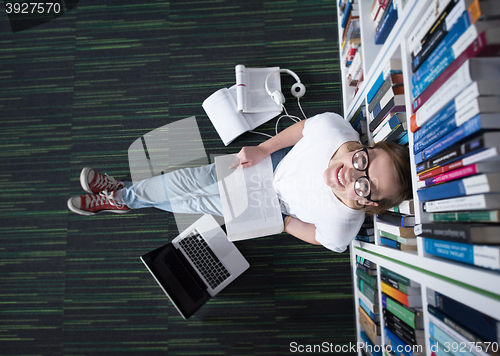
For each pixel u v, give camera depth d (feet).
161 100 4.86
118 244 4.59
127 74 4.90
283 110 4.75
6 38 4.91
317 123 3.37
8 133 4.81
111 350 4.42
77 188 4.70
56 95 4.87
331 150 3.17
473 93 1.67
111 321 4.46
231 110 4.54
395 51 2.68
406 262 2.58
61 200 4.66
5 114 4.84
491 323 1.76
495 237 1.71
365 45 3.49
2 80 4.90
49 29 4.95
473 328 1.89
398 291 2.86
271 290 4.53
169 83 4.89
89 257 4.57
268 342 4.44
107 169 4.73
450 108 1.91
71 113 4.84
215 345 4.44
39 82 4.89
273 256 4.57
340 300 4.49
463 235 1.81
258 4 4.97
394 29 2.67
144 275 4.54
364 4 3.49
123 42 4.93
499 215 1.64
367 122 3.48
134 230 4.61
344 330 4.44
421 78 2.29
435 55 2.07
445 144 2.01
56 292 4.50
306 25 4.94
